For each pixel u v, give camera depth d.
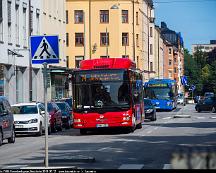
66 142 23.97
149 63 108.25
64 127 38.62
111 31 88.19
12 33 44.53
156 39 120.25
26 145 23.70
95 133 30.48
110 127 28.30
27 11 48.84
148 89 63.03
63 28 62.97
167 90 62.78
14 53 43.19
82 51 88.94
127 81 28.16
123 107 28.09
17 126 30.22
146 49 104.31
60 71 55.81
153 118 42.75
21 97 47.06
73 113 28.52
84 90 28.34
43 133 32.50
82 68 28.58
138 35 91.44
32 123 30.19
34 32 50.72
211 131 28.94
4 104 25.20
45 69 14.84
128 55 88.31
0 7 41.91
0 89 41.56
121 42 88.19
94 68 28.38
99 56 88.31
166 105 62.59
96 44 88.25
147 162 15.10
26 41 48.31
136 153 17.80
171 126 34.97
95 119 28.19
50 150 20.00
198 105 63.22
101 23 88.38
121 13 88.25
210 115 53.38
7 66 43.47
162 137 25.05
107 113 28.12
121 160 15.75
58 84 59.09
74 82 28.47
